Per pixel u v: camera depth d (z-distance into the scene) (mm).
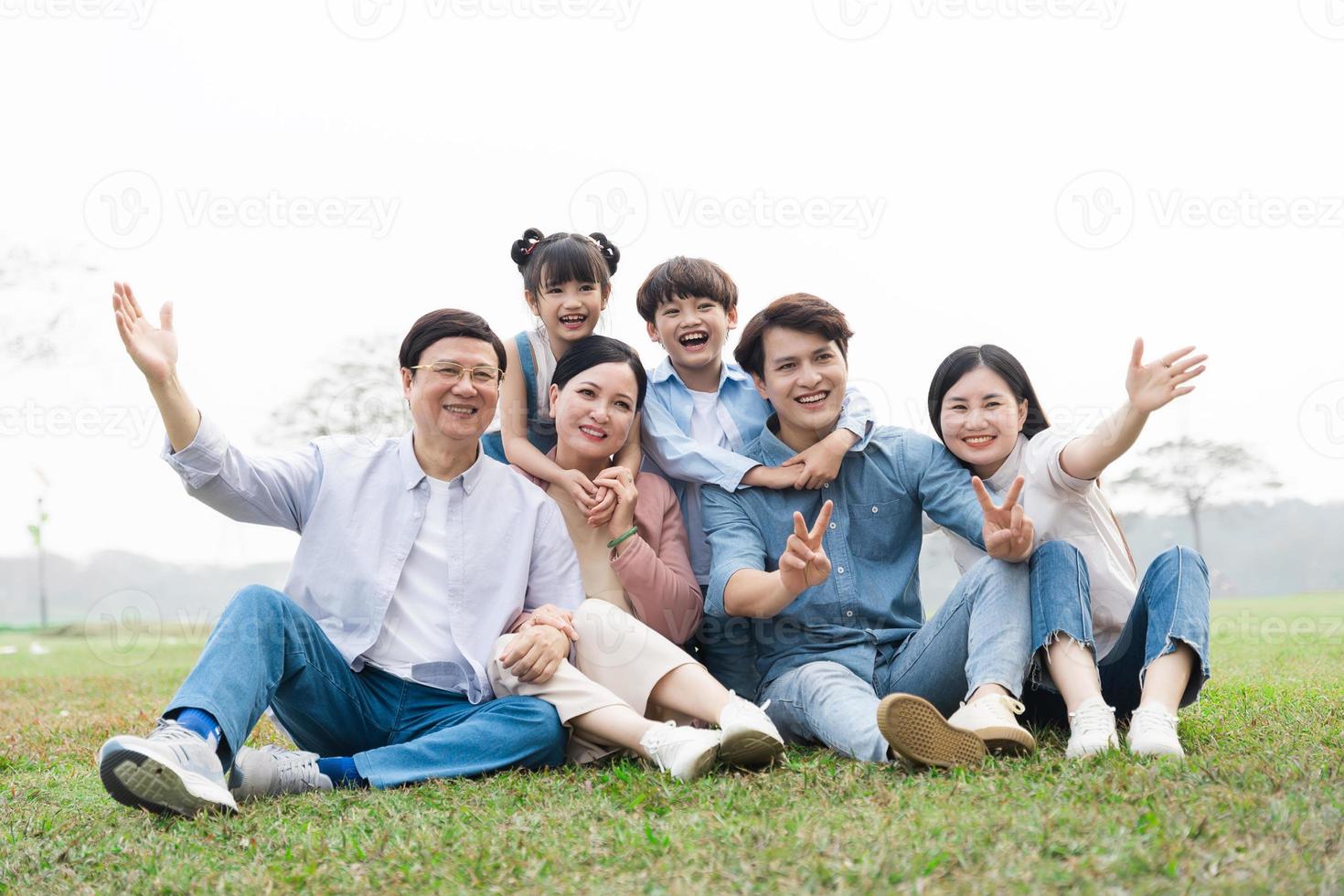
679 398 4293
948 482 3701
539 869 2133
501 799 2756
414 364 3426
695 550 3998
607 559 3771
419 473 3441
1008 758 2896
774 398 3775
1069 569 3162
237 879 2211
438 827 2502
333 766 3045
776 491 3750
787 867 1992
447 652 3330
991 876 1860
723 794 2652
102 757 2629
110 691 6184
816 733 3270
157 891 2176
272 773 2975
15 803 3086
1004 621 3152
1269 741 3055
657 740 3018
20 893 2246
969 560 3793
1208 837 2018
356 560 3348
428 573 3408
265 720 4699
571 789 2850
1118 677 3377
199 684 2834
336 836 2471
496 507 3498
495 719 3156
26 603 20469
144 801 2662
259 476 3357
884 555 3740
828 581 3615
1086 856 1925
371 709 3287
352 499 3404
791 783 2748
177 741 2711
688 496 4023
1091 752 2824
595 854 2197
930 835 2109
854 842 2105
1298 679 4805
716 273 4262
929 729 2779
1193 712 3799
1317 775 2480
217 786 2736
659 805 2590
